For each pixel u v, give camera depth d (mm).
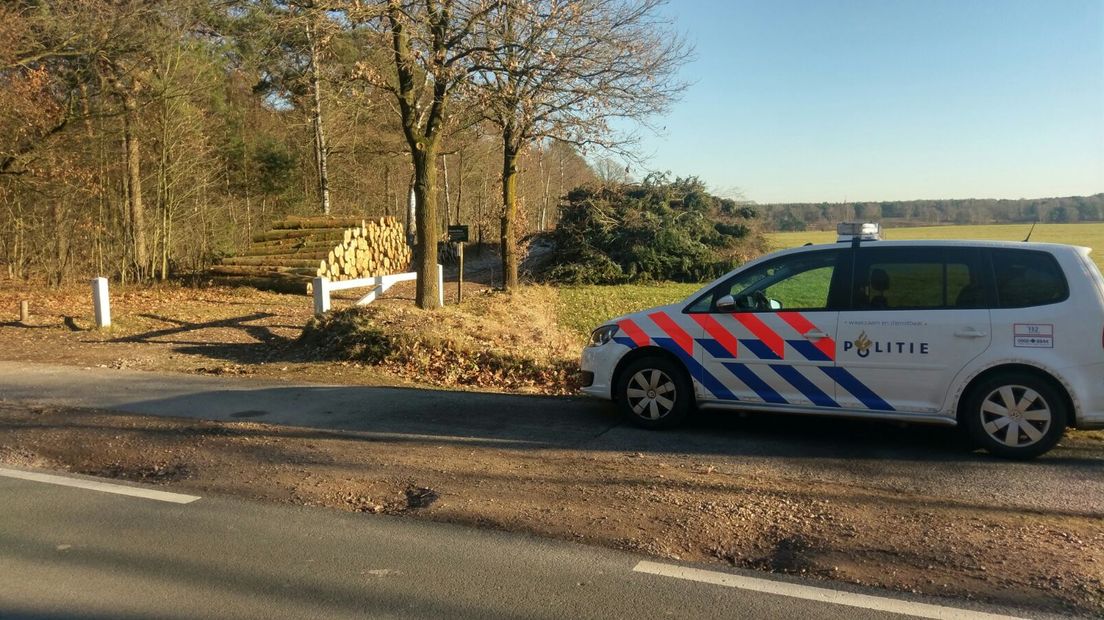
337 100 15539
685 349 6914
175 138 23141
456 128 16625
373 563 4277
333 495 5410
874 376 6270
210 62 22875
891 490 5355
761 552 4398
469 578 4078
